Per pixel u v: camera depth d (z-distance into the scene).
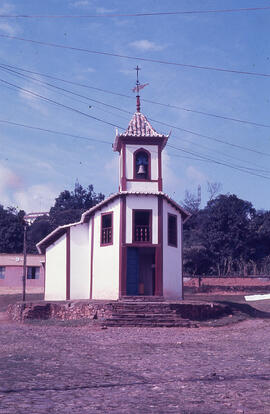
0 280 48.59
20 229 71.06
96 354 13.45
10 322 24.83
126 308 23.02
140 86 31.58
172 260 28.44
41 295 44.78
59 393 8.27
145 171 29.16
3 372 10.28
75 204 89.50
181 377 9.99
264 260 58.44
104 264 28.41
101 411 7.04
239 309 27.31
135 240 27.64
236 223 61.78
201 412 7.11
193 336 18.62
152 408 7.29
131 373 10.47
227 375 10.26
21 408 7.12
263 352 14.24
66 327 21.14
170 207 29.17
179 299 28.44
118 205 28.17
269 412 7.16
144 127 29.89
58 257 30.89
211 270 58.00
